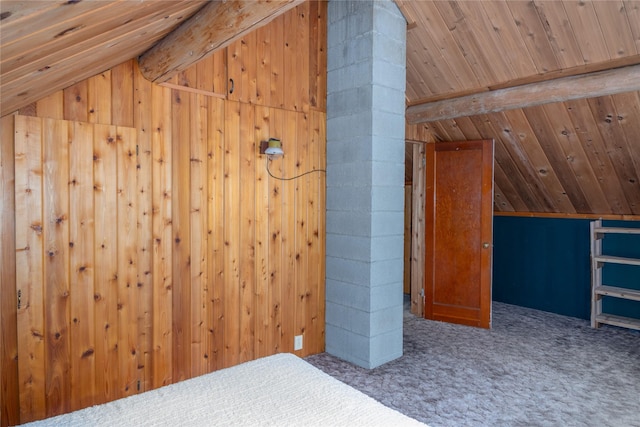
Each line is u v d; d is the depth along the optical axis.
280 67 3.56
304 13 3.72
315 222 3.85
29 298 2.44
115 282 2.75
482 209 4.61
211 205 3.19
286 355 3.17
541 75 3.71
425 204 5.02
